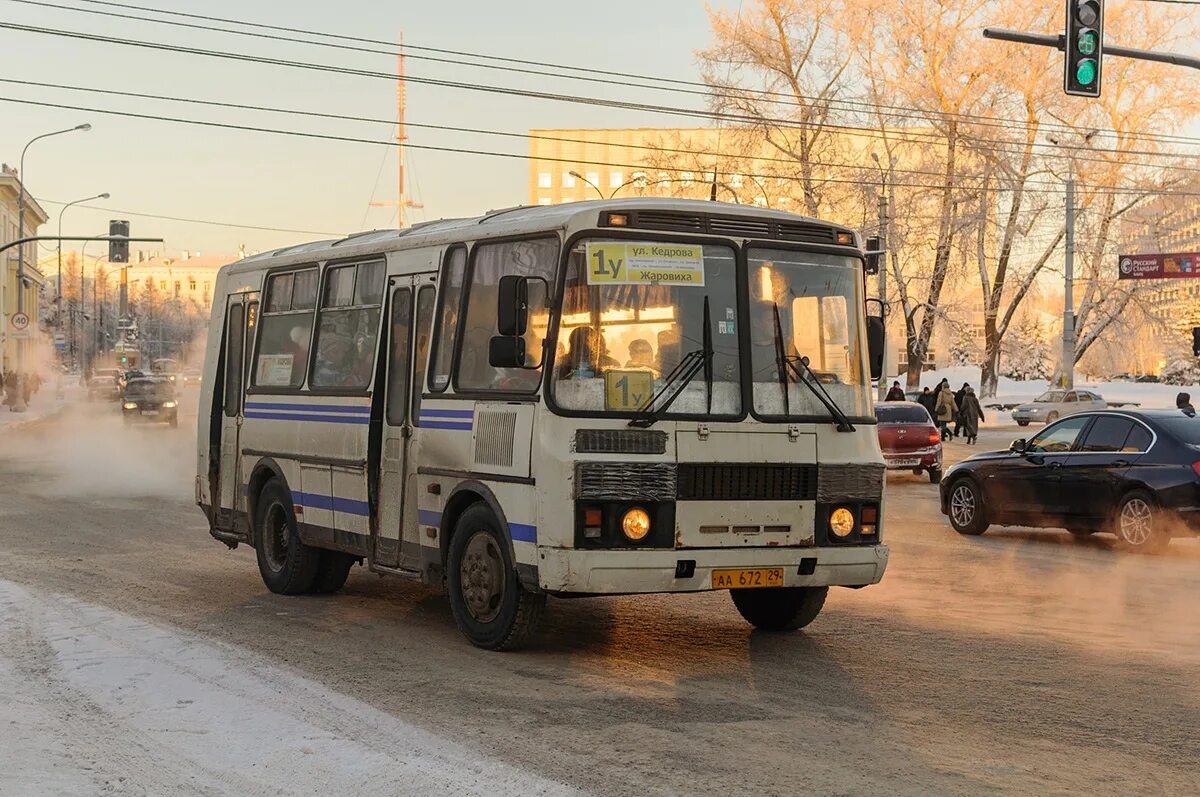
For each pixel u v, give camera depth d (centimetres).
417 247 1068
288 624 1059
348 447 1128
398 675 859
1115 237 5997
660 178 5859
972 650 968
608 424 883
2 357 9319
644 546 884
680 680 855
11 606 1086
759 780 619
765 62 5566
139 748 665
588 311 894
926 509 2223
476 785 602
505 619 928
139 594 1204
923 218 5588
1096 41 2095
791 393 938
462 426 975
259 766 633
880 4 5534
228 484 1366
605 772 629
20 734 691
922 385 8225
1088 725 740
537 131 15112
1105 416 1677
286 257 1293
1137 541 1593
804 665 909
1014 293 6259
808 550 930
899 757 665
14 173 9450
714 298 926
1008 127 5612
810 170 5547
